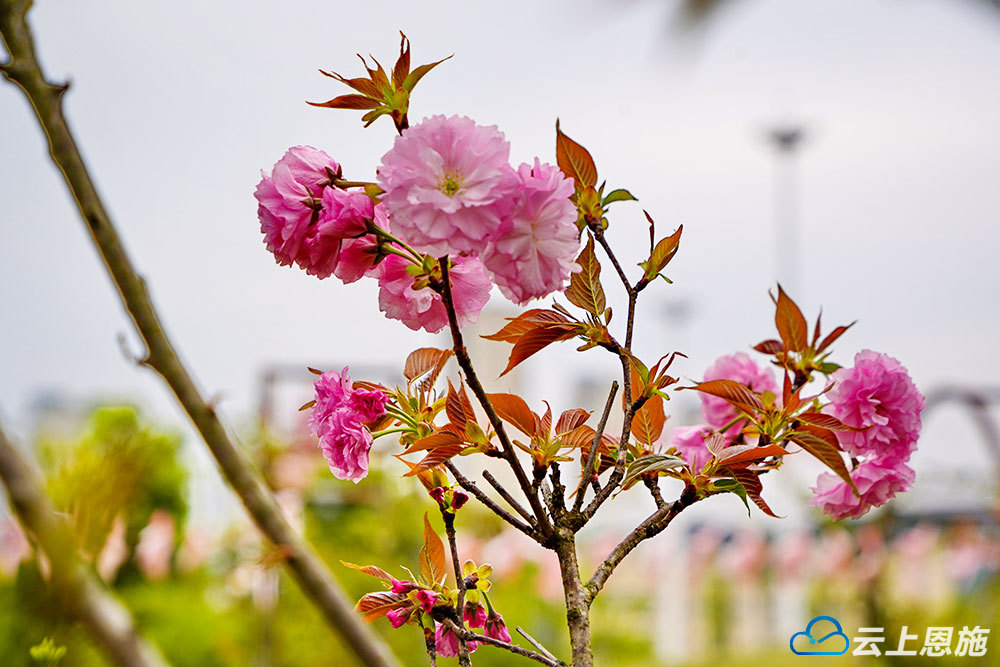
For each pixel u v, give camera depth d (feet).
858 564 9.91
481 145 2.97
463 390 3.15
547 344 3.19
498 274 2.97
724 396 3.30
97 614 2.89
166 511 8.83
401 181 2.94
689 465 3.36
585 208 3.20
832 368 3.46
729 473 3.21
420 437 3.25
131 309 3.08
